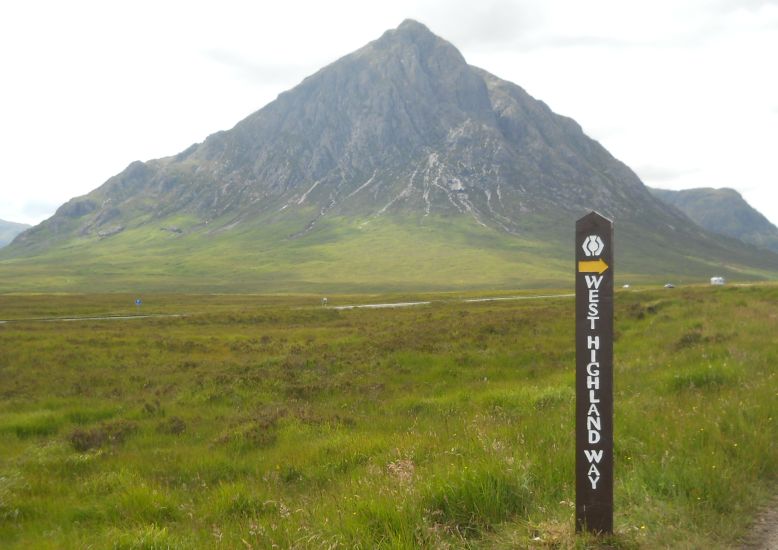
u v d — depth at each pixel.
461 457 7.80
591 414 5.34
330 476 9.51
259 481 9.70
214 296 139.50
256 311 69.69
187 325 54.66
